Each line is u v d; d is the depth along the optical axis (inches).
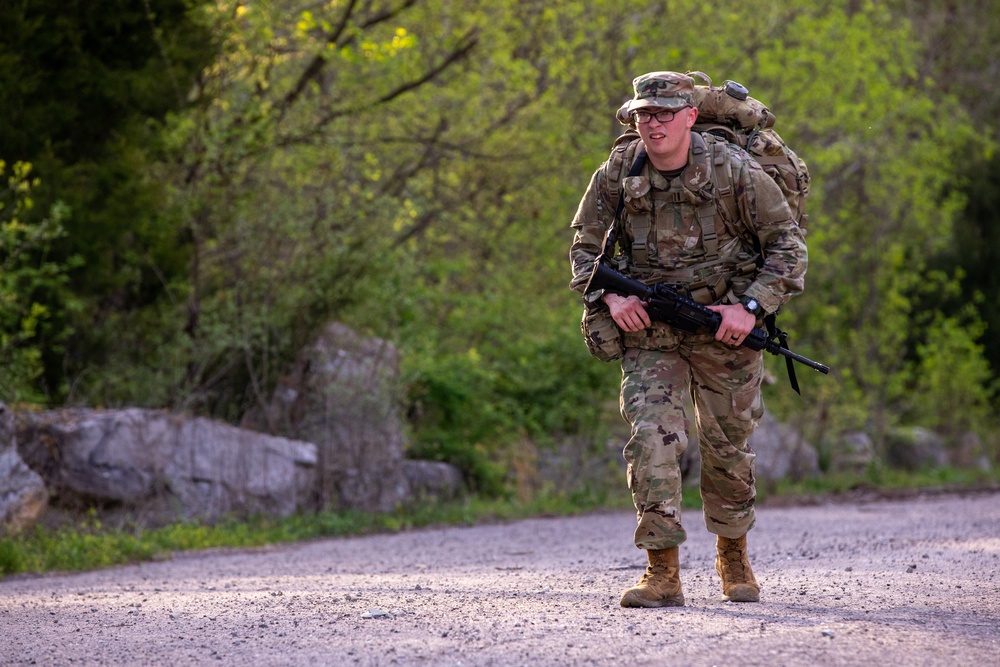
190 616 534.9
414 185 1579.7
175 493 1181.7
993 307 2696.9
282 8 1754.4
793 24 2256.4
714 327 486.6
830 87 2214.6
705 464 523.5
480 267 2143.2
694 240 495.5
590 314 516.4
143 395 1318.9
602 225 517.7
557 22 2153.1
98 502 1135.6
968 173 2726.4
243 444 1246.3
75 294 1274.6
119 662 422.3
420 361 1631.4
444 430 1654.8
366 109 1780.3
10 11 1215.6
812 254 2183.8
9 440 1051.3
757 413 511.8
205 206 1407.5
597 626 453.7
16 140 1225.4
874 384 2236.7
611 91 2244.1
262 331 1347.2
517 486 1611.7
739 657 384.8
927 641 411.5
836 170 2514.8
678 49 2182.6
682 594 512.7
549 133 2066.9
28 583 818.2
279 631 477.7
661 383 499.5
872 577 638.5
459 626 469.4
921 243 2726.4
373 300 1469.0
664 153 485.1
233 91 1593.3
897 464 2231.8
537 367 1673.2
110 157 1322.6
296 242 1423.5
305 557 995.9
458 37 1942.7
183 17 1393.9
